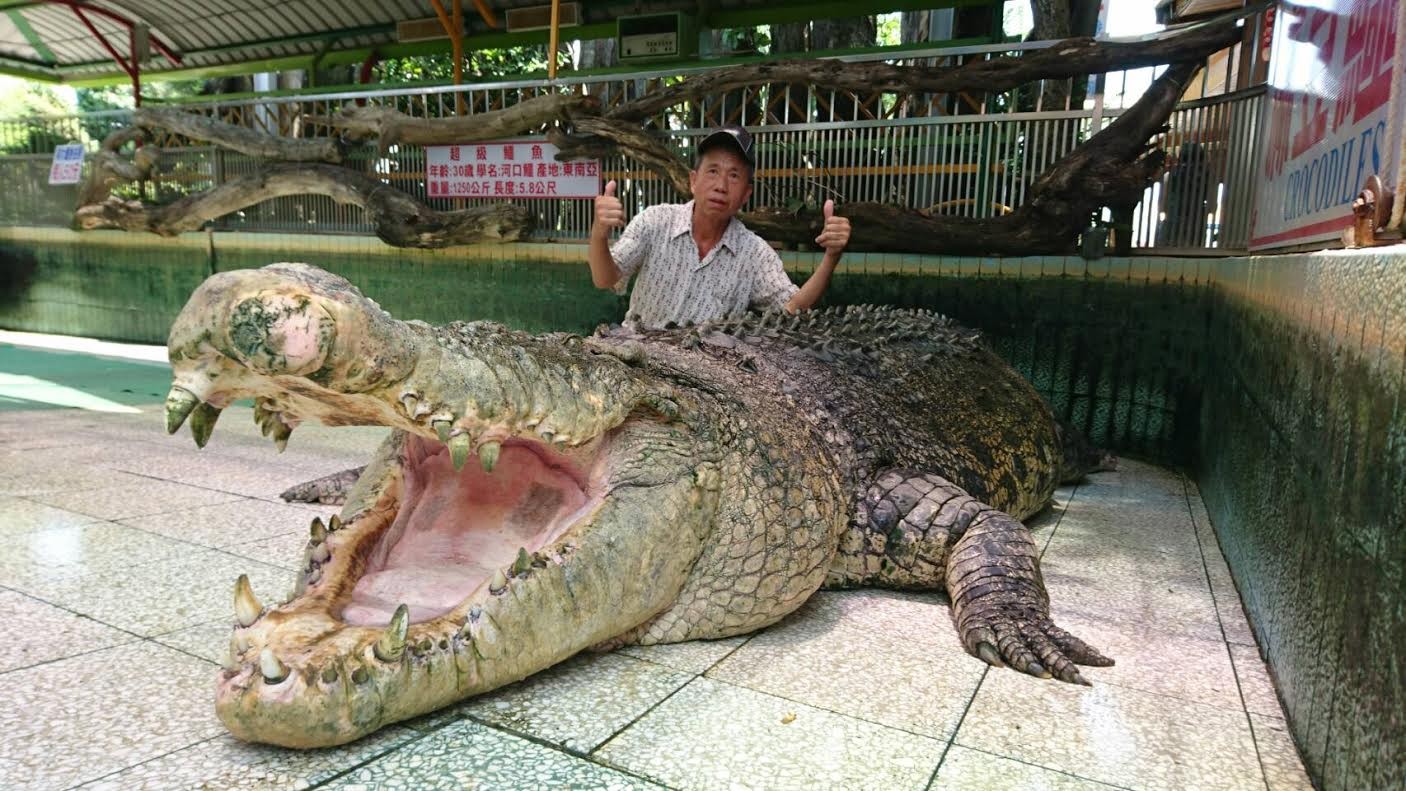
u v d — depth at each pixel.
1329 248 2.51
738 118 7.24
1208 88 7.90
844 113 6.96
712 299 4.67
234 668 1.85
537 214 8.14
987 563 2.99
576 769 1.92
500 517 2.44
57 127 11.52
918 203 6.62
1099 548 3.97
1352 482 1.88
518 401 2.00
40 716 2.06
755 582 2.73
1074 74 5.95
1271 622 2.62
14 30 11.84
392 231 8.44
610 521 2.32
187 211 9.95
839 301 6.91
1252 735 2.21
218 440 5.74
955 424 4.18
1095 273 6.11
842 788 1.89
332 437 5.99
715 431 2.68
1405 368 1.57
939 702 2.35
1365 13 2.27
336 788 1.81
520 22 9.12
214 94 13.69
